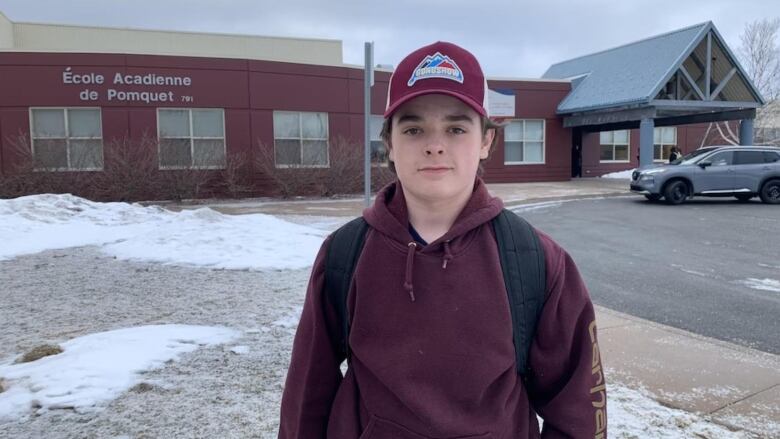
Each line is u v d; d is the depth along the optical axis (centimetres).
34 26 2566
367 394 153
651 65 2294
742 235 1159
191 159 1841
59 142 1773
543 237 163
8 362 432
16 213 1184
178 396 366
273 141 2005
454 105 152
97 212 1296
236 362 427
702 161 1747
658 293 694
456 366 145
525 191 2097
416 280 148
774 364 430
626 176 2981
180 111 1909
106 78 1831
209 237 927
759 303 644
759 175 1738
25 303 605
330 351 168
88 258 857
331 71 2088
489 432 145
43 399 355
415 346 146
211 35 2747
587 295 163
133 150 1778
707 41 2205
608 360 438
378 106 2198
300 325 172
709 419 339
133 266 791
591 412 157
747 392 378
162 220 1284
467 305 146
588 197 1947
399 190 162
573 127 2809
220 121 1950
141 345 449
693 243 1070
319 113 2080
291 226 1076
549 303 156
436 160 151
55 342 476
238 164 1892
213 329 504
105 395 364
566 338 157
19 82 1780
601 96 2422
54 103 1803
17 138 1780
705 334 529
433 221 158
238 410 348
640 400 363
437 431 143
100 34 2634
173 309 575
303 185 1930
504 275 152
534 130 2630
